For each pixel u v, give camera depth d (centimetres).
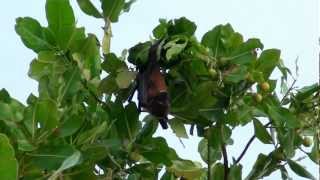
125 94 525
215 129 534
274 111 532
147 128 523
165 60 521
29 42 520
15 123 485
